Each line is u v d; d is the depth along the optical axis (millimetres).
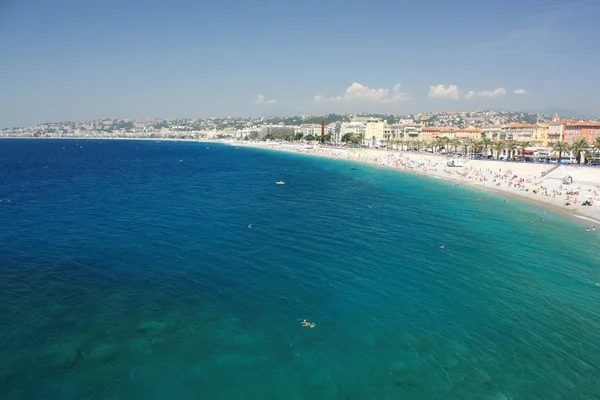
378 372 26141
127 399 23203
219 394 23797
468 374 26250
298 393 24062
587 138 180375
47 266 42875
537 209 79562
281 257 46906
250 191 99250
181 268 42844
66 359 26594
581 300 37156
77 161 197750
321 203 83375
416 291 38219
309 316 33000
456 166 154125
